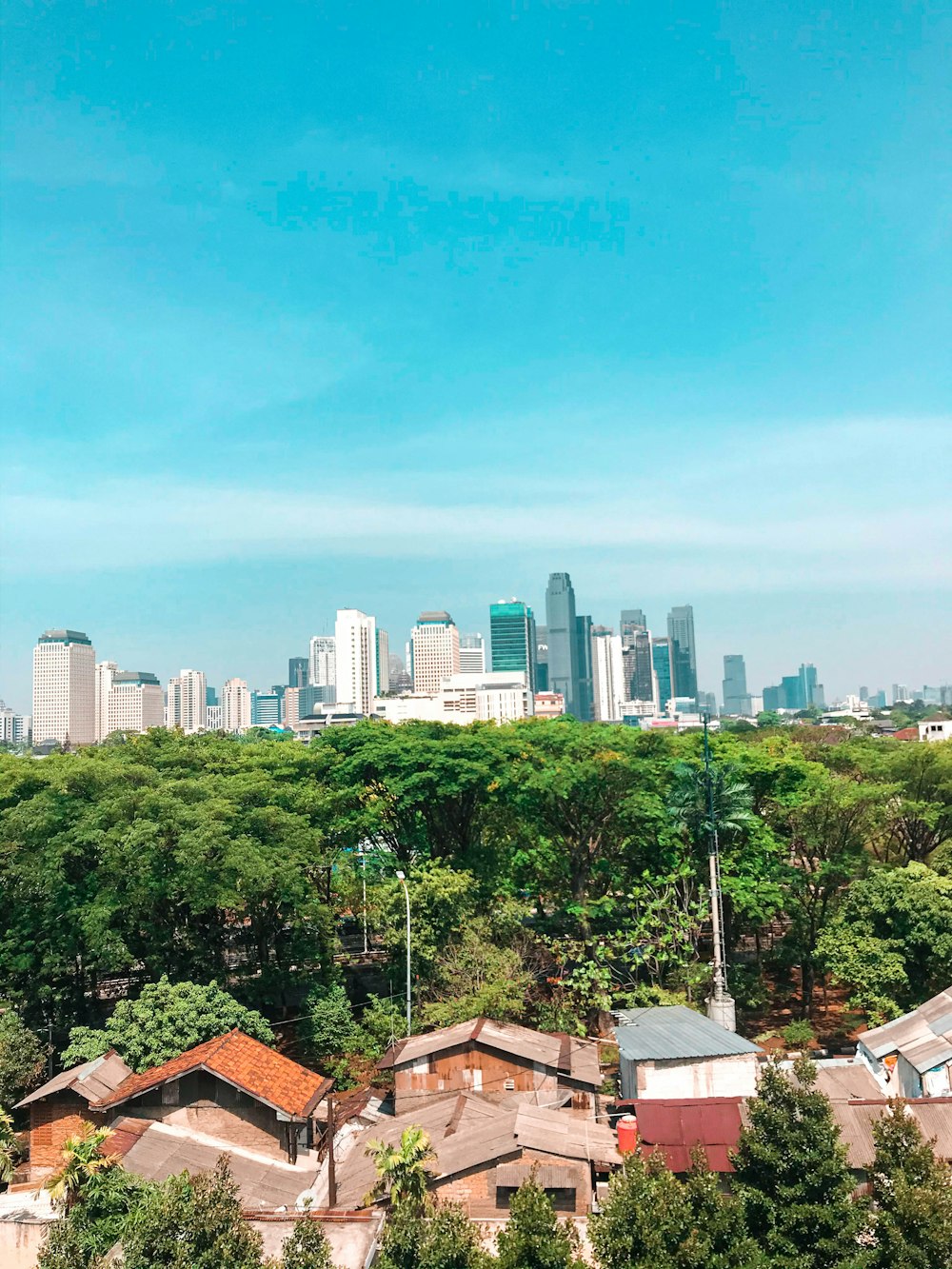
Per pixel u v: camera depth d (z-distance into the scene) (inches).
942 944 1758.1
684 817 1882.4
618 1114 1491.1
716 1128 1211.2
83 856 1822.1
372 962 2395.4
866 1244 943.7
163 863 1732.3
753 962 2385.6
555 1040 1627.7
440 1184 1192.2
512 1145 1201.4
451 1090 1540.4
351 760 2187.5
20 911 1803.6
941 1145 1165.1
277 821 1860.2
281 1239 1068.5
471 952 1855.3
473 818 2391.7
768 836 2016.5
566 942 2017.7
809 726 5201.8
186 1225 858.1
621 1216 880.3
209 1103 1412.4
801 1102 964.0
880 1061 1521.9
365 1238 1047.0
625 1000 1921.8
